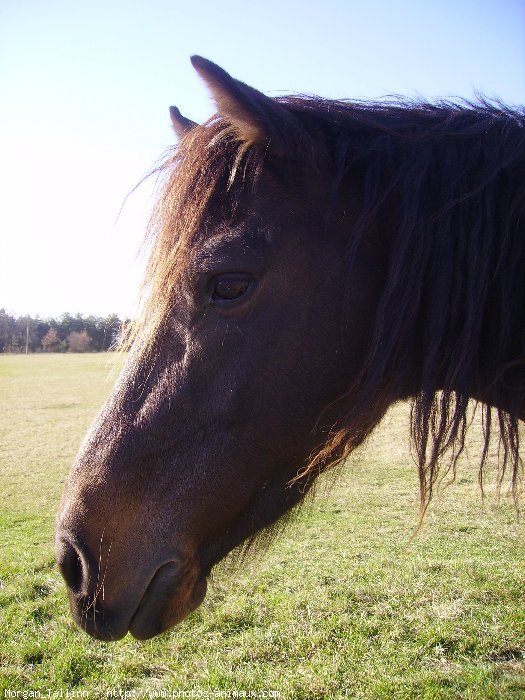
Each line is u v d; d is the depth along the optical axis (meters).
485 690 2.75
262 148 1.55
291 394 1.58
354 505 6.16
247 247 1.50
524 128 1.60
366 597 3.84
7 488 8.27
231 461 1.58
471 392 1.64
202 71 1.36
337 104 1.72
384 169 1.59
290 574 4.29
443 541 4.84
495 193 1.55
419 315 1.58
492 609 3.54
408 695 2.78
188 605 1.64
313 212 1.56
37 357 52.28
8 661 3.34
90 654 3.35
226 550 1.70
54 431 14.24
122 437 1.58
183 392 1.56
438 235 1.52
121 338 1.85
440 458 1.80
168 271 1.56
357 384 1.56
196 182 1.57
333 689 2.88
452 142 1.60
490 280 1.54
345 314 1.54
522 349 1.55
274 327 1.54
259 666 3.13
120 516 1.55
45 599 4.13
